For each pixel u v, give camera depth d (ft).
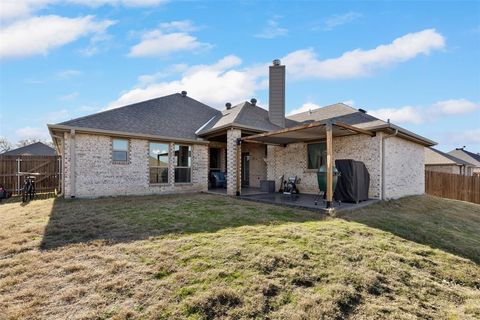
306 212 31.45
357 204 36.04
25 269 16.61
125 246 19.93
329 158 31.32
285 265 17.22
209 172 64.39
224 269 16.39
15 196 49.73
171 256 18.07
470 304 15.57
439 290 16.63
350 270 17.24
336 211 30.73
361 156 43.37
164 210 31.91
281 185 55.21
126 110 52.21
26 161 53.06
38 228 24.35
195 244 20.07
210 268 16.53
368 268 17.81
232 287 14.76
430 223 30.78
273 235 22.16
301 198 42.22
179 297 13.97
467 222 35.76
